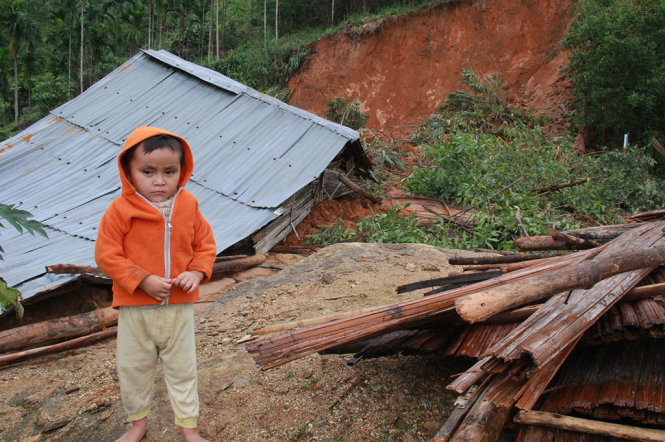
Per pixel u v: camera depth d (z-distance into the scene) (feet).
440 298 8.42
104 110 33.88
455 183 36.86
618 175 37.52
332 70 82.12
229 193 27.04
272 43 90.48
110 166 28.84
